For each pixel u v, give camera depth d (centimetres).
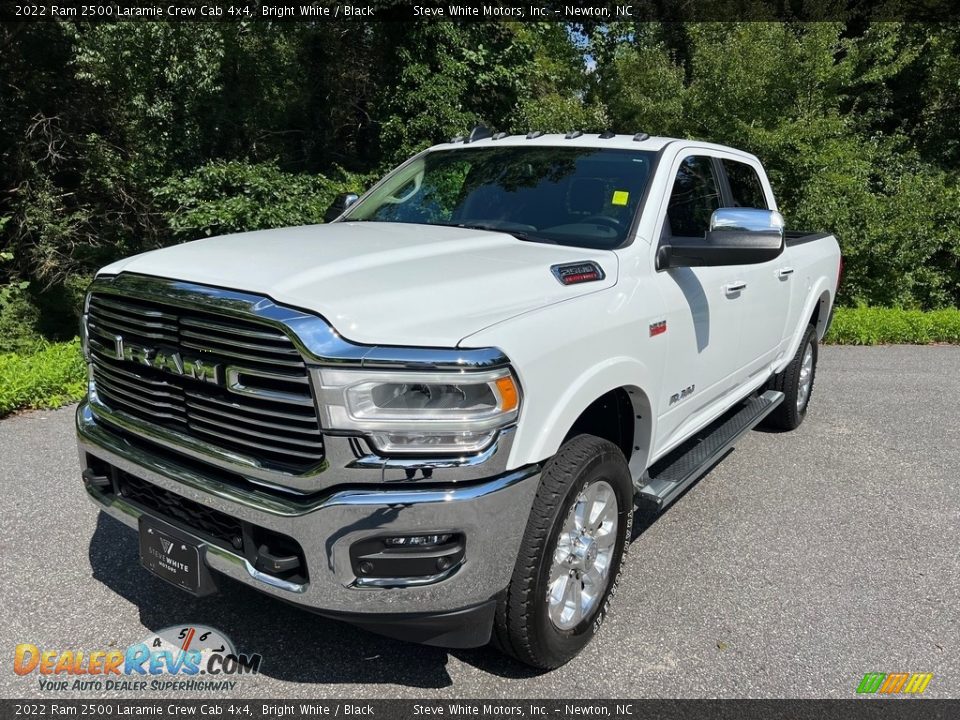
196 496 262
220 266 272
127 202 1302
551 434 261
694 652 312
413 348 233
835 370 863
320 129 1698
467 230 366
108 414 298
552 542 268
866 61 1434
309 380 232
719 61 1289
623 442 348
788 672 301
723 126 1280
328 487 239
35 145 1188
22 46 1168
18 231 1191
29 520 412
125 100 1265
